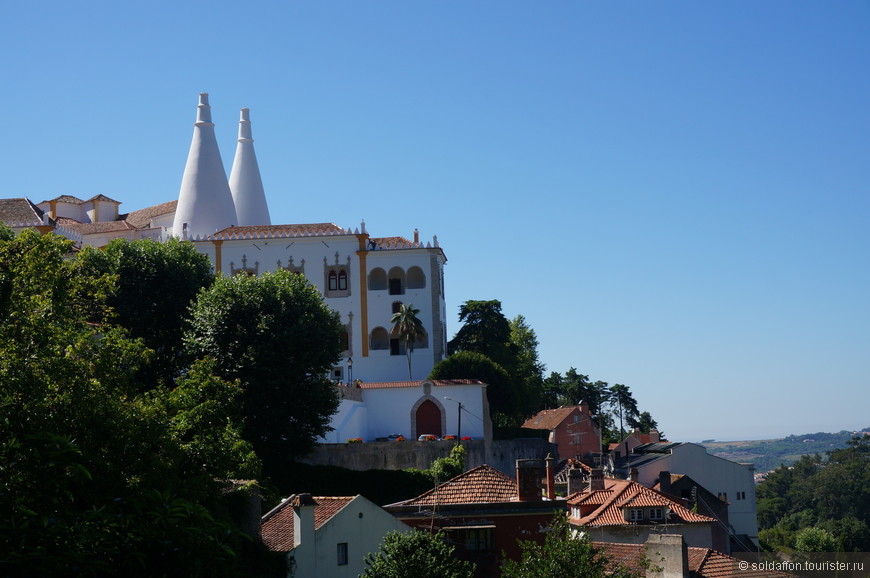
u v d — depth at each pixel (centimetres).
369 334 11069
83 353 3222
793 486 17638
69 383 2831
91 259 7638
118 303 7681
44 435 2028
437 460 7975
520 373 12031
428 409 9188
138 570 1828
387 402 9206
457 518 4462
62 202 13150
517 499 4584
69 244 3531
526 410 11838
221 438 3522
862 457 17312
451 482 4762
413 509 4534
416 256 11175
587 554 3581
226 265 11169
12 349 2784
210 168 11956
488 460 9019
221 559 1900
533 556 3688
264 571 3891
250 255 11162
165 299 7875
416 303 11125
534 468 4584
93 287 3834
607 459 9669
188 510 1919
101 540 1830
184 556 1844
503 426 10650
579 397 14500
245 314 7175
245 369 6981
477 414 9156
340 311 11106
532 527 4475
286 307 7288
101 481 2567
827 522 13200
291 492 6906
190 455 3278
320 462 7862
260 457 6950
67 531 1789
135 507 1905
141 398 3466
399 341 11206
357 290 11100
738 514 9106
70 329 3297
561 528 3778
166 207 12962
